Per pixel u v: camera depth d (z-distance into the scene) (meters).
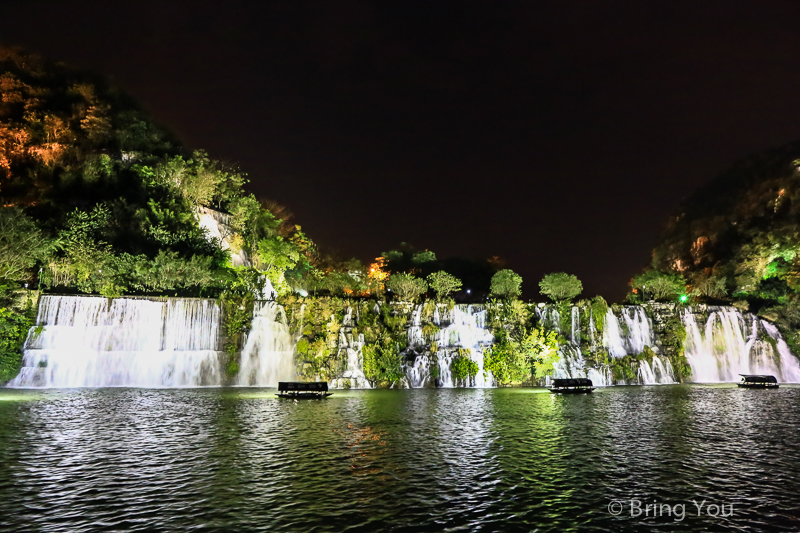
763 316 71.75
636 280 81.38
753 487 16.47
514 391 50.22
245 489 15.80
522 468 18.48
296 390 41.38
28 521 13.12
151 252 61.88
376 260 90.62
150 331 51.12
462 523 13.34
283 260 69.69
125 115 85.00
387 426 27.28
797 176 86.62
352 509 14.16
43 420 27.70
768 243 79.62
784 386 57.28
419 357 57.03
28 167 72.00
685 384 60.84
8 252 47.91
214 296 57.59
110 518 13.37
